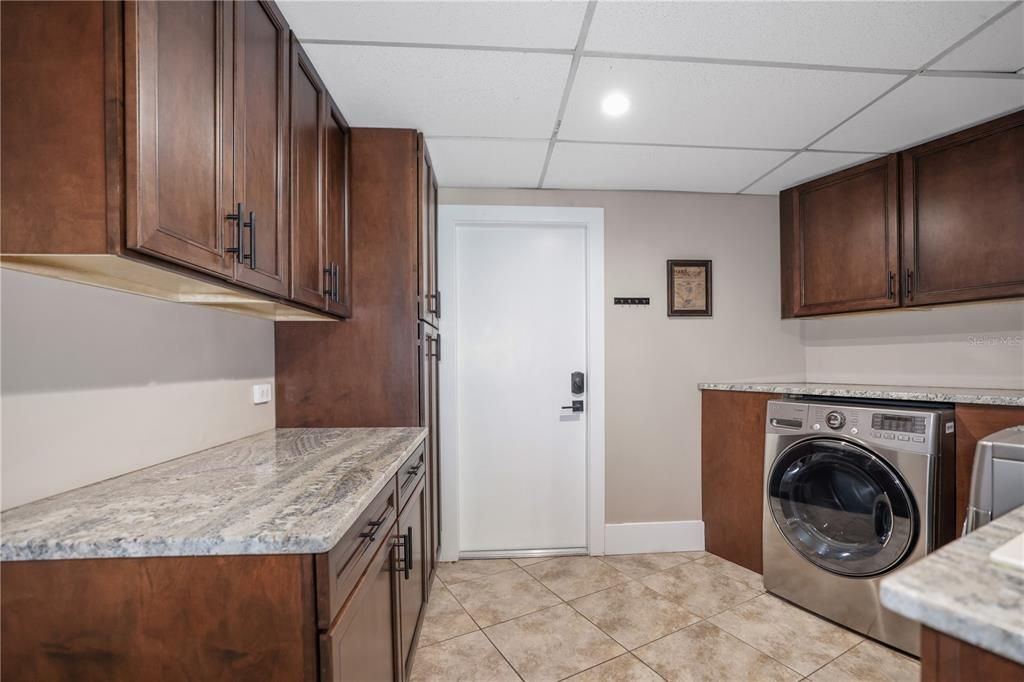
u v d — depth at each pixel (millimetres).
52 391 974
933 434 1665
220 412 1546
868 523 1858
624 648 1785
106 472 1102
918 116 1875
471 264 2701
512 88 1674
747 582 2291
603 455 2666
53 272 908
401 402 1923
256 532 788
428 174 2230
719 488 2590
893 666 1668
